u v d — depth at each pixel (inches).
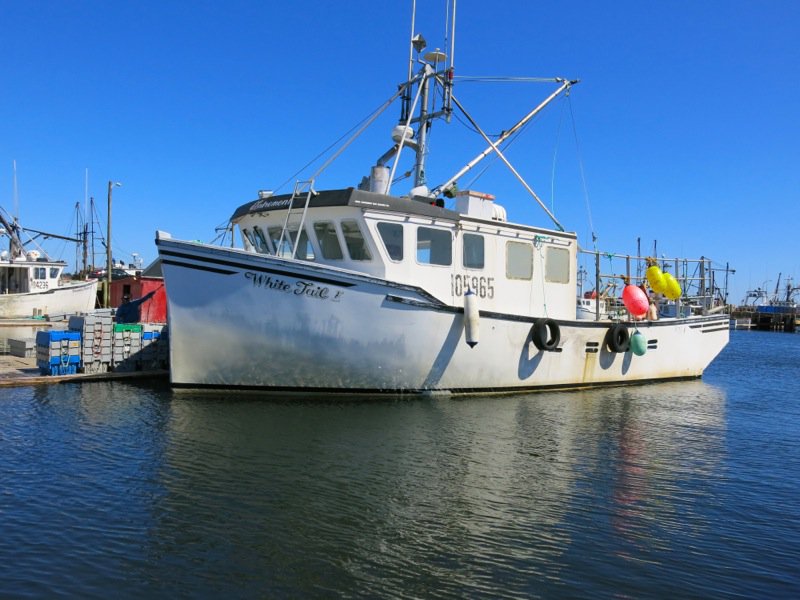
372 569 185.8
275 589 172.2
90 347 504.7
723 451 352.2
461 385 467.8
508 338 480.7
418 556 195.8
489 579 182.4
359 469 282.4
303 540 204.1
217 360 414.9
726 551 208.7
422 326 433.7
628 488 273.0
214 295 402.9
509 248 491.2
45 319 1273.4
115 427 339.0
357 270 436.1
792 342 2010.3
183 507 228.2
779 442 380.5
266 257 402.0
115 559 186.1
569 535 217.2
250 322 406.3
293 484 257.9
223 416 370.9
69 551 189.8
